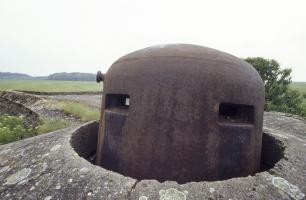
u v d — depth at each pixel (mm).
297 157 2770
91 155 4395
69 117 9836
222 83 2691
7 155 3254
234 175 2744
